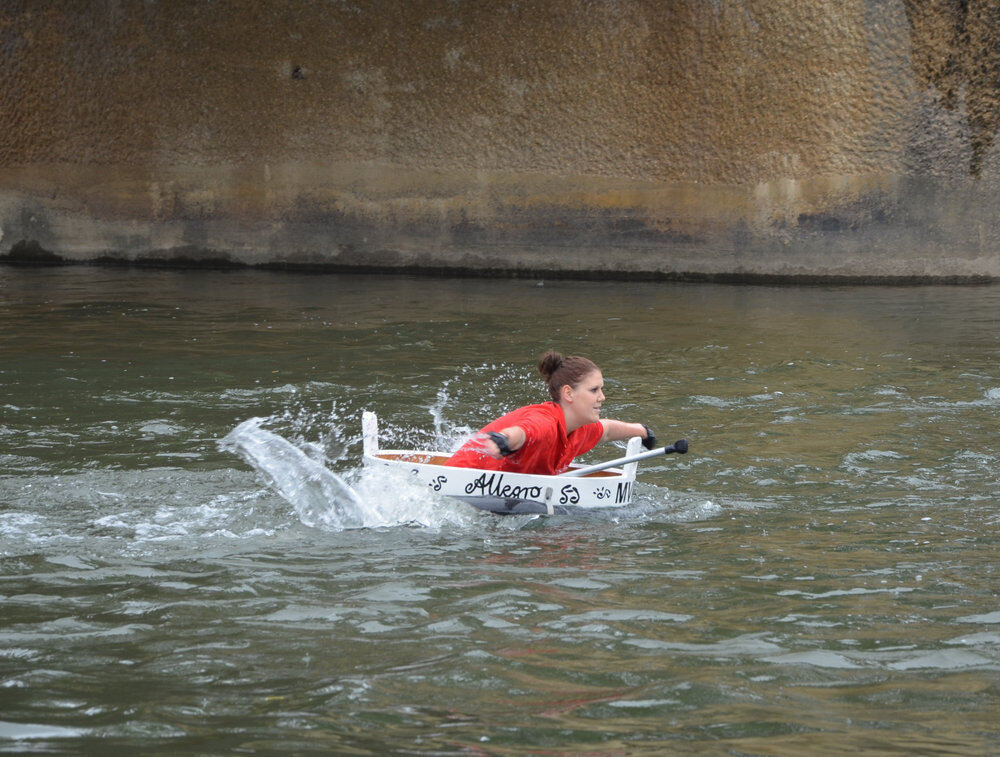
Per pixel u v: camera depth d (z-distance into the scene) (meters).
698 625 6.01
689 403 13.14
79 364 15.16
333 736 4.47
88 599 6.40
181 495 8.84
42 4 30.50
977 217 26.78
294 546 7.62
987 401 13.20
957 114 26.39
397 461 8.99
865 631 5.92
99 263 31.30
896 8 26.09
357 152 29.89
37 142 31.20
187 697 4.92
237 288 25.34
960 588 6.72
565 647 5.62
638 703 4.87
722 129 27.59
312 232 30.34
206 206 30.75
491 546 7.69
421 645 5.64
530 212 29.03
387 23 29.30
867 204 27.02
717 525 8.32
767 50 26.97
